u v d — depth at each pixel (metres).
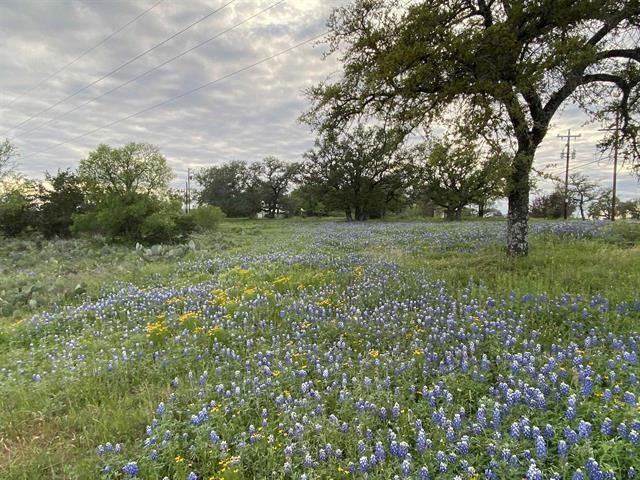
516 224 11.90
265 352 6.45
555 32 9.68
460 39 9.62
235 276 13.12
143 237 29.20
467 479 3.27
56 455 4.39
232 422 4.61
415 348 5.89
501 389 4.52
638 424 3.46
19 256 23.88
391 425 4.30
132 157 49.06
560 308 7.02
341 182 57.00
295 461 3.86
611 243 14.52
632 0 9.58
